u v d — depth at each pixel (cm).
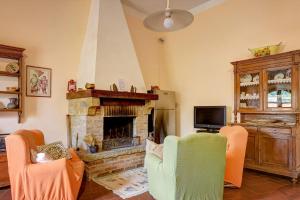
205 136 229
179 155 219
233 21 466
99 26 430
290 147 333
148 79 588
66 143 427
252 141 381
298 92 347
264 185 317
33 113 386
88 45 439
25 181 233
